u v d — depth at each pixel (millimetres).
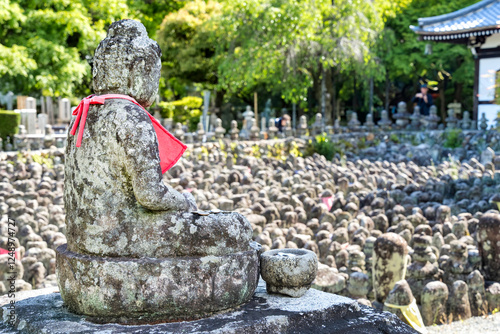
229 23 22000
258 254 3582
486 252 6879
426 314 6176
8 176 12609
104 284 3148
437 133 20250
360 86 29703
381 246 5996
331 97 26250
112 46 3359
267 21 20938
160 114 27359
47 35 20328
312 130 20078
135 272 3123
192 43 25328
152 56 3436
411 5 27344
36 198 10414
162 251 3197
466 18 21031
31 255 6691
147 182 3152
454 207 10516
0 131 15734
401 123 21531
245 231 3439
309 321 3371
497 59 21016
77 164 3318
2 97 22719
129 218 3215
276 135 19312
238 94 29125
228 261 3279
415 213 9516
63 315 3363
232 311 3377
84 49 21859
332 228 8820
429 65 26297
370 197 11062
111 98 3307
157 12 28562
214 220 3295
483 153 16094
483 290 6512
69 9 20797
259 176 13453
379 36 24141
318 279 6219
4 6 18844
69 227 3389
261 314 3318
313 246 7402
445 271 6766
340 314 3527
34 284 6328
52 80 19828
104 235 3211
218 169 14828
